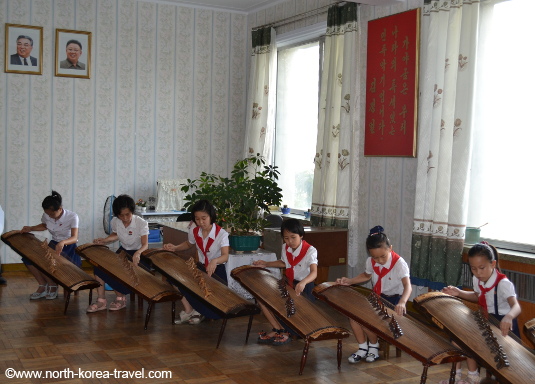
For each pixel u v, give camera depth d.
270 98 6.72
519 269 4.08
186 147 7.16
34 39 6.38
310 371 3.51
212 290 3.84
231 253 4.59
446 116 4.47
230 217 4.62
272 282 3.76
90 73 6.64
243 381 3.30
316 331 3.35
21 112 6.39
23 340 3.94
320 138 5.85
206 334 4.19
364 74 5.54
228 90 7.34
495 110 4.48
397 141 5.12
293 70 6.79
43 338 4.00
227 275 4.48
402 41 5.07
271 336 4.03
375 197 5.42
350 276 5.70
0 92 6.29
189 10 7.07
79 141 6.65
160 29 6.95
